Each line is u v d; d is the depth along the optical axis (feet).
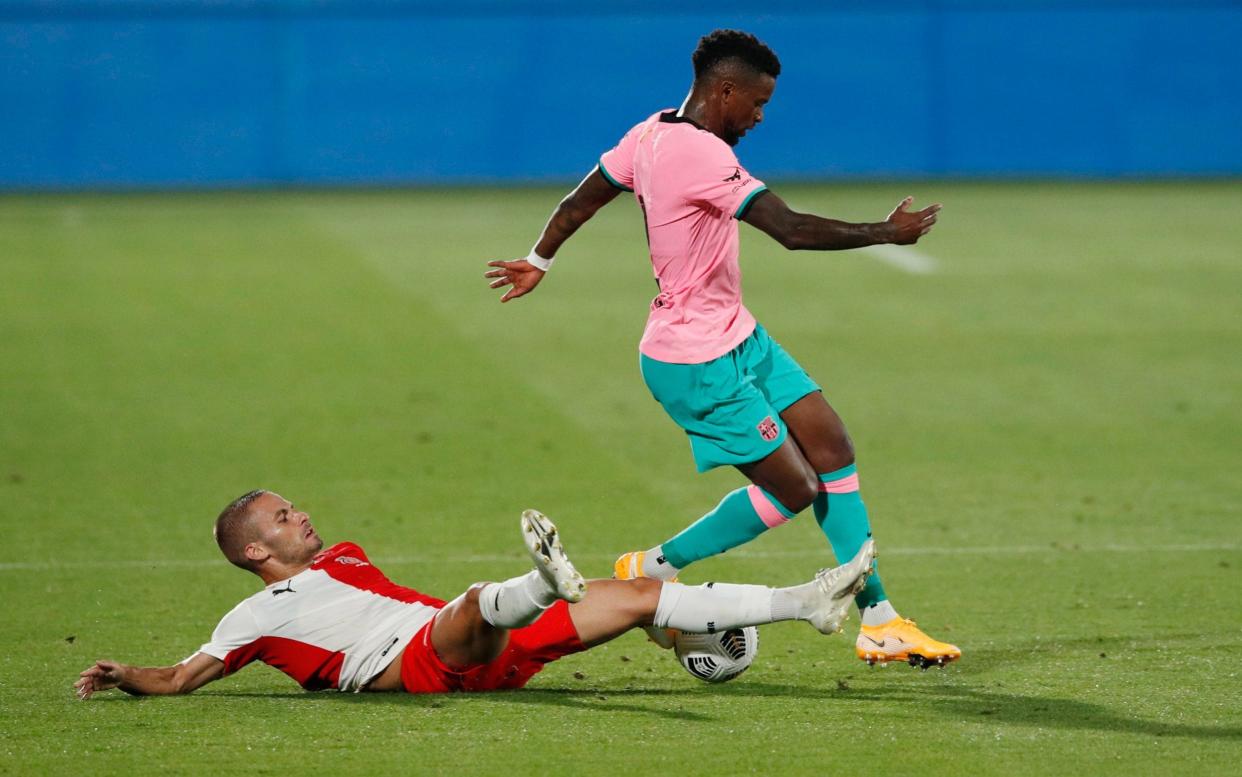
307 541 59.00
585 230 209.15
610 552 81.41
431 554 81.00
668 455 102.89
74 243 193.47
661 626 56.75
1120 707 55.57
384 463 100.94
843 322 151.02
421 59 240.53
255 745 51.29
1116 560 79.20
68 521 87.15
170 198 232.32
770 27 240.94
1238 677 59.47
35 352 135.64
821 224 56.34
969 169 245.86
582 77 241.55
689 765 49.44
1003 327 148.05
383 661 56.70
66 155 235.40
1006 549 81.46
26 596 72.95
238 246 192.95
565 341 141.59
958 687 58.59
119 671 55.77
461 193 237.25
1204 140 247.09
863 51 242.17
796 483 59.88
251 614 57.00
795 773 48.73
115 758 50.14
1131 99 245.65
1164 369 130.11
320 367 130.93
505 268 67.62
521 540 83.71
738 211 57.67
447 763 49.62
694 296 60.34
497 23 240.12
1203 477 97.04
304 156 240.53
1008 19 242.99
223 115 238.48
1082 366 131.44
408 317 152.05
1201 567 77.71
